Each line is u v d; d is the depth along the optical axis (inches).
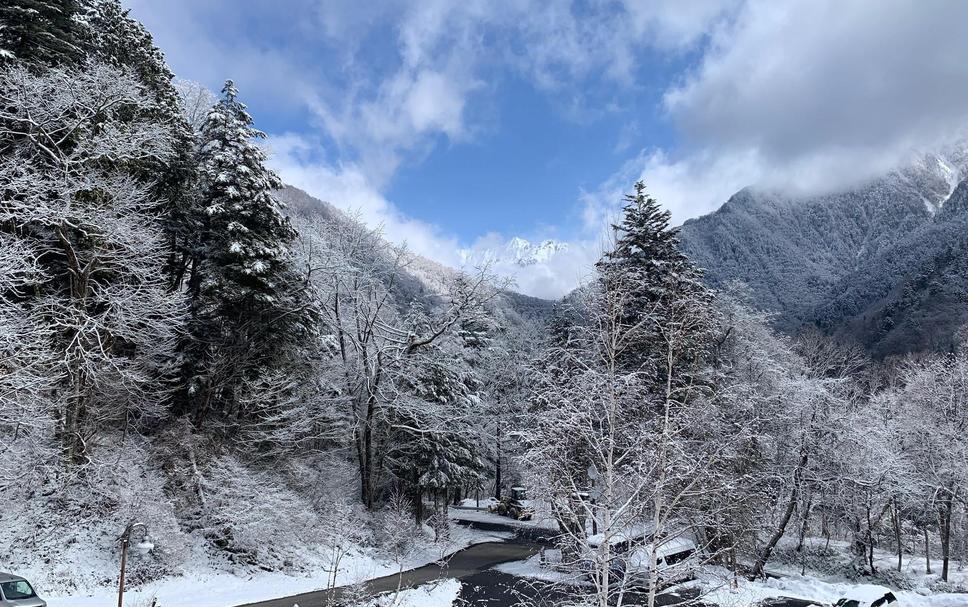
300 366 1081.4
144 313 791.7
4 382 623.8
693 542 645.9
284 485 990.4
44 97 772.6
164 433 904.3
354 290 1251.8
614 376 477.7
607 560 438.9
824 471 971.3
